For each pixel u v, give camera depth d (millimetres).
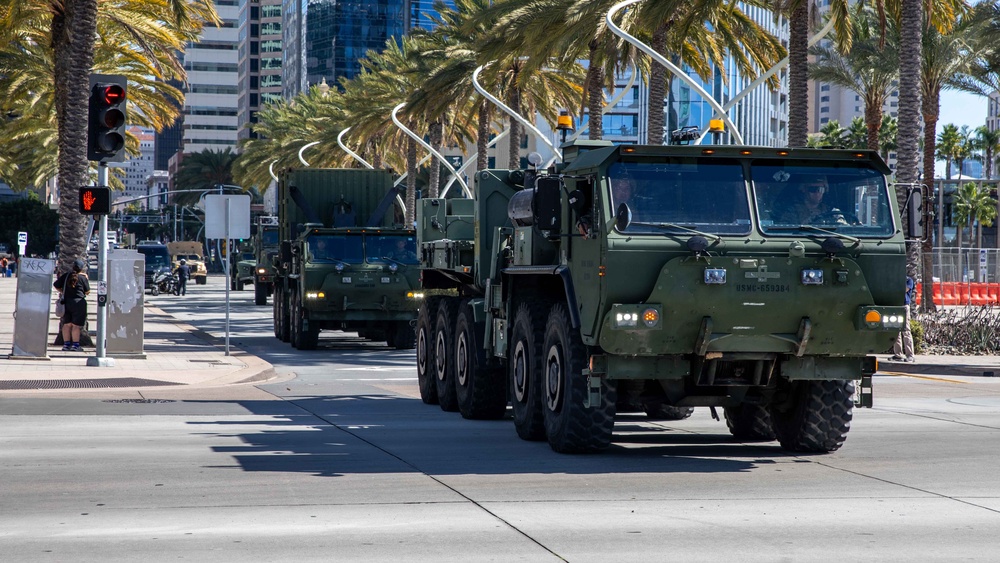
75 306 40625
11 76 68188
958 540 12398
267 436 21031
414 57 81625
